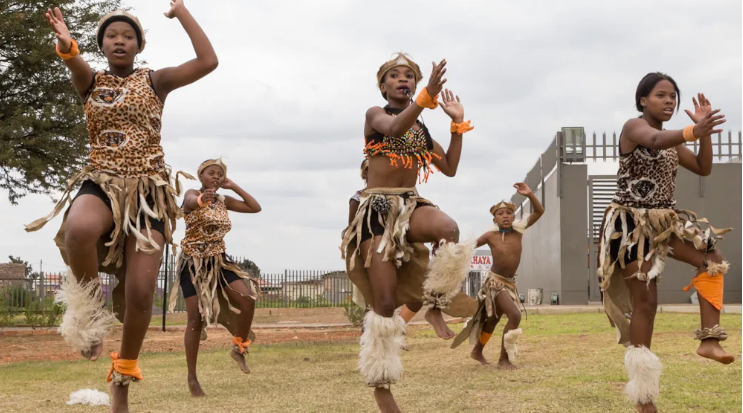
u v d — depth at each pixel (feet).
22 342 45.91
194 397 19.33
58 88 54.34
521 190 25.75
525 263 99.66
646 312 14.67
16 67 51.55
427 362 26.21
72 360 32.58
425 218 13.65
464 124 15.66
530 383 19.47
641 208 15.06
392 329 13.56
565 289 70.33
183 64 13.48
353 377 22.85
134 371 13.37
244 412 16.55
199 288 21.11
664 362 21.61
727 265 14.85
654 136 14.07
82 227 12.16
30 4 51.85
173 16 13.66
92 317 12.51
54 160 52.85
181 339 45.91
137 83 13.26
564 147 71.10
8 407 18.06
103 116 13.06
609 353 25.18
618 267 15.57
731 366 20.47
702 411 14.76
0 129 48.26
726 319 42.09
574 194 71.00
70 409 17.76
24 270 114.73
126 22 13.46
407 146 14.32
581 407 15.53
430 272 13.15
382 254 13.65
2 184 57.67
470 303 14.23
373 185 14.52
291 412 16.37
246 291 22.54
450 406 16.33
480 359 25.40
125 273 13.52
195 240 21.93
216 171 23.00
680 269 69.05
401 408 16.21
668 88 15.20
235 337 23.44
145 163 13.20
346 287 91.61
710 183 70.69
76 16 53.72
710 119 12.97
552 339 32.60
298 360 29.30
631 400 14.60
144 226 13.00
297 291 90.79
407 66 14.97
